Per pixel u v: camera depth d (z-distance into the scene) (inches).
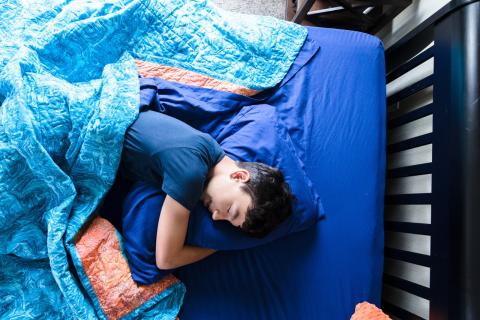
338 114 45.5
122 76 39.9
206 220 39.3
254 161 41.5
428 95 43.0
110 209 42.5
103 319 37.5
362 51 47.8
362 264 42.0
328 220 42.8
